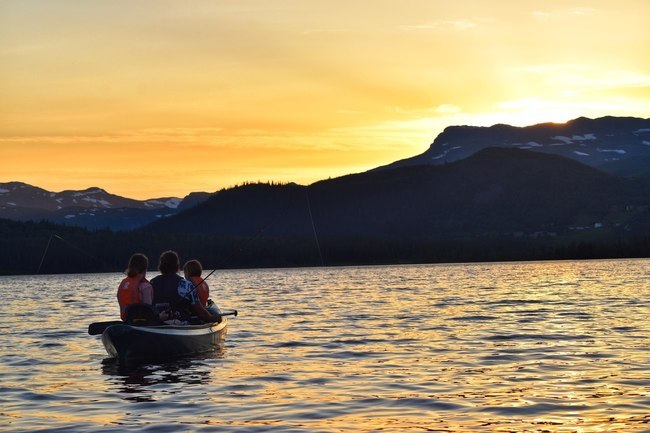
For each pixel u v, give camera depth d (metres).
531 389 15.91
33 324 34.44
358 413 13.86
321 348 23.77
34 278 174.62
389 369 19.16
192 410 14.33
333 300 51.19
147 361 21.14
